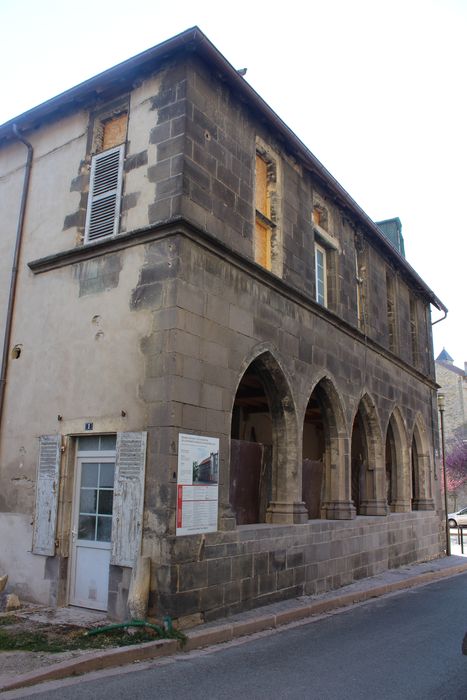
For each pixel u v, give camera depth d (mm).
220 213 9680
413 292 20094
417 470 19219
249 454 10930
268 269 11352
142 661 6852
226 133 10117
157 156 9352
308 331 12078
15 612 8656
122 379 8844
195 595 8141
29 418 10047
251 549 9461
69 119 11086
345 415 13375
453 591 12594
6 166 12102
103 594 8680
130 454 8438
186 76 9344
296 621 9266
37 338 10289
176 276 8578
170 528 7898
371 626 8922
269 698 5617
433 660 6996
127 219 9492
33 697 5523
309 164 12688
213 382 9016
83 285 9766
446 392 46781
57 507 9234
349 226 15008
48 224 10836
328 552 11805
